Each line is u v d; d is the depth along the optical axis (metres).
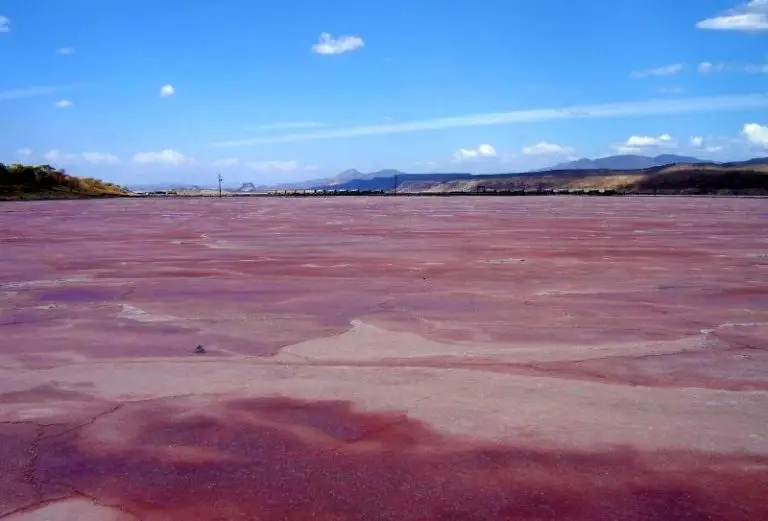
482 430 5.35
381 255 17.41
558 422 5.50
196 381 6.65
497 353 7.57
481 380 6.59
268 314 9.76
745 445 5.05
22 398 6.20
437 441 5.16
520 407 5.84
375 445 5.10
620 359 7.29
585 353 7.54
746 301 10.62
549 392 6.22
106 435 5.32
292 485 4.48
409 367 7.05
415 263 15.59
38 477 4.61
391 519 4.03
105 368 7.11
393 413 5.74
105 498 4.32
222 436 5.30
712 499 4.25
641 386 6.39
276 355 7.56
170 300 10.95
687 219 34.53
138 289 12.06
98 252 18.56
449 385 6.44
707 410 5.76
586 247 19.33
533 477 4.56
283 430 5.41
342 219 36.38
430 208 52.66
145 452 5.02
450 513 4.10
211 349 7.85
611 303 10.47
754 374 6.77
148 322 9.30
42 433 5.37
